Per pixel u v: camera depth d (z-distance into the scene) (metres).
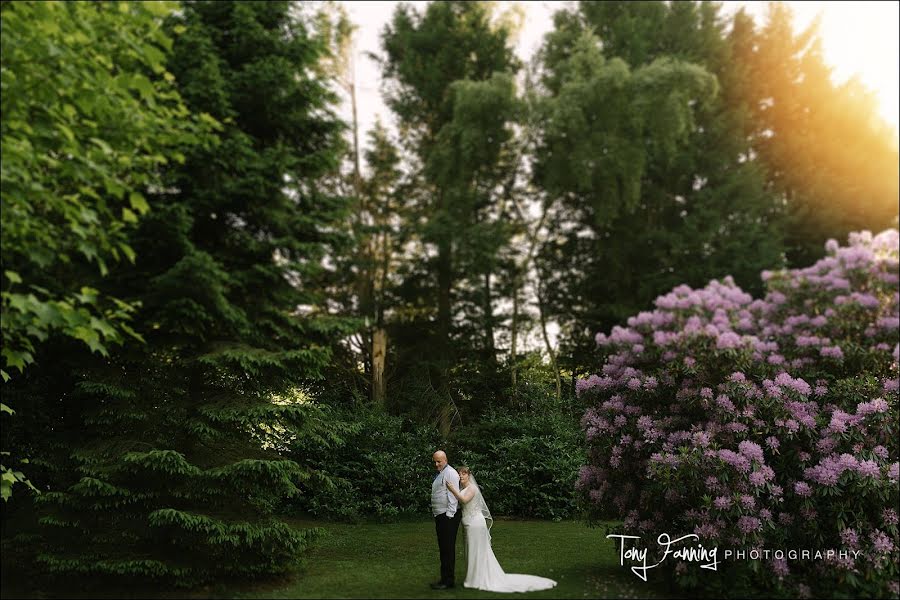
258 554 8.02
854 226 24.45
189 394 8.57
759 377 8.23
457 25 20.64
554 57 21.17
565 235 22.52
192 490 7.69
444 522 7.70
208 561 7.71
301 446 13.58
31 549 7.61
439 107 20.67
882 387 8.32
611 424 8.61
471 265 18.55
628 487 8.36
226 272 8.66
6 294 5.05
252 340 8.95
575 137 18.33
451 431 17.27
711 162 21.58
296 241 9.12
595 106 18.33
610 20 21.88
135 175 6.46
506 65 20.61
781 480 7.47
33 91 5.68
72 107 5.71
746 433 7.56
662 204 21.42
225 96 8.50
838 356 9.58
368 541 11.09
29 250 5.93
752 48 27.11
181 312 7.90
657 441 8.05
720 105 22.69
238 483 7.73
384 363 18.92
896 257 12.91
